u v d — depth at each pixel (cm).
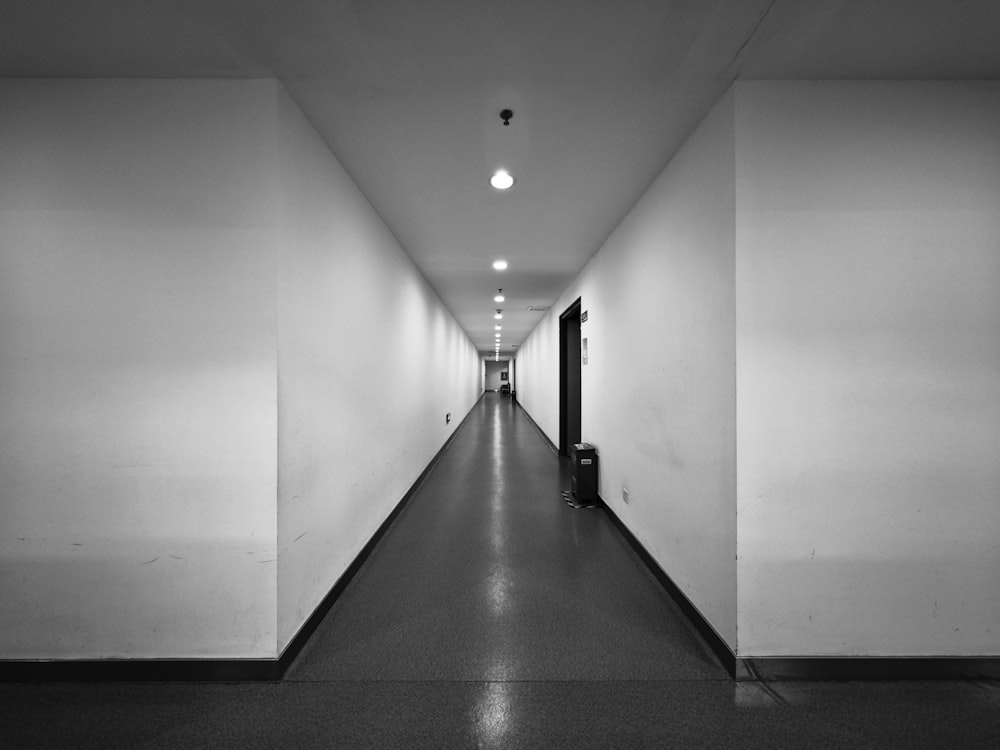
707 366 182
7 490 158
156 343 159
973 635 159
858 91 161
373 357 280
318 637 185
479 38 138
